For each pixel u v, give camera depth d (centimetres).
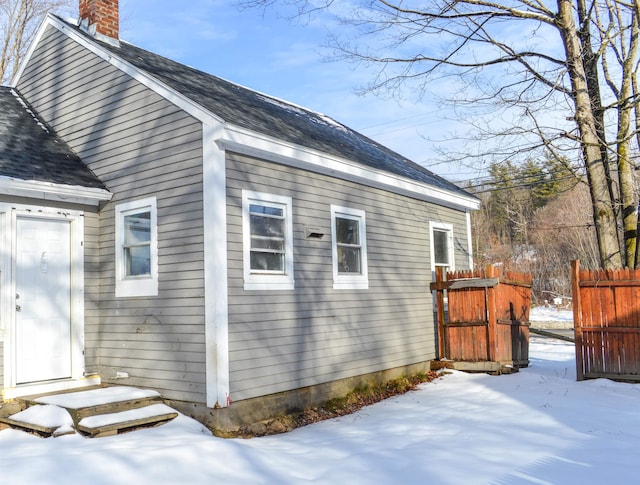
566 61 1113
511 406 809
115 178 874
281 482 502
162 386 774
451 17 1112
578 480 479
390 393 1007
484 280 1115
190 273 753
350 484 491
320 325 902
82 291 859
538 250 4262
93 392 762
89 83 938
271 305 809
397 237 1146
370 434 695
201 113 754
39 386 787
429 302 1231
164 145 805
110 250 873
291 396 825
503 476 495
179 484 490
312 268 900
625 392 870
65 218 852
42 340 812
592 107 1180
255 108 1016
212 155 741
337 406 897
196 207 755
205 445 603
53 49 1019
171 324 771
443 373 1145
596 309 973
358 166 998
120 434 653
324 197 948
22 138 909
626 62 1248
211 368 715
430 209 1291
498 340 1112
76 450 569
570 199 3978
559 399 833
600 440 610
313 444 656
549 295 3966
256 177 809
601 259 1115
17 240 798
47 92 1023
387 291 1091
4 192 773
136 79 853
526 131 1109
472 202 1441
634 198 1300
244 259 771
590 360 973
